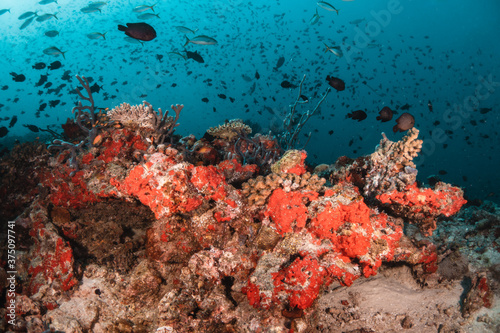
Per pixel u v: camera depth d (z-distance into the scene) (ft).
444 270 5.00
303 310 4.44
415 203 4.90
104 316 4.75
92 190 5.19
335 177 6.03
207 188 4.85
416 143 4.99
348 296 4.82
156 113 6.03
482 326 4.42
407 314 4.65
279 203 4.79
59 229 5.16
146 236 4.94
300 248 4.66
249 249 4.86
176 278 4.82
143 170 4.76
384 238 4.69
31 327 4.62
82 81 5.53
